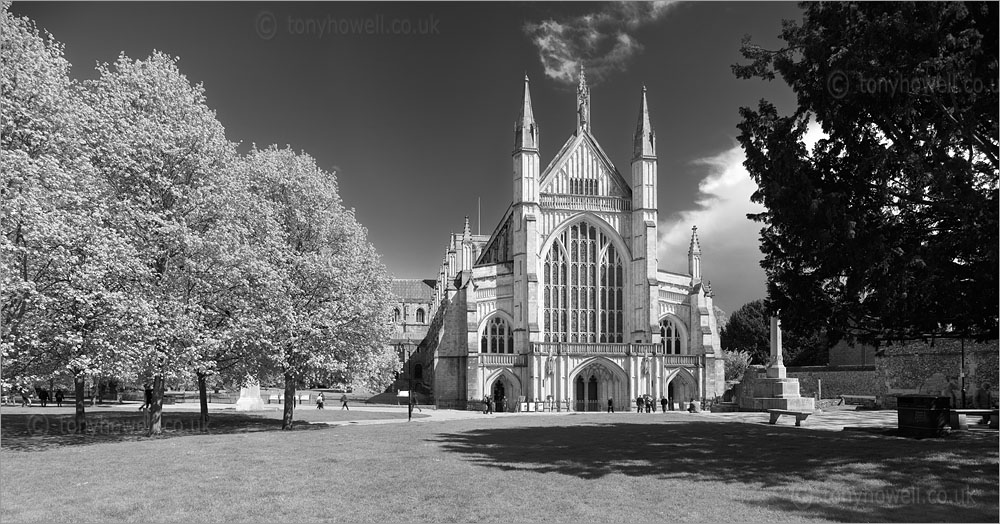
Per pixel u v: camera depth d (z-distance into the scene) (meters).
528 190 87.25
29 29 28.83
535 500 15.84
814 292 29.12
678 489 17.03
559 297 87.81
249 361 39.41
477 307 85.81
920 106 24.14
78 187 29.02
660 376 85.06
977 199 22.14
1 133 26.30
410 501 15.79
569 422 44.06
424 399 90.62
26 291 26.12
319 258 41.50
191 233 33.53
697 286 91.50
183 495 16.42
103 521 14.00
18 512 14.66
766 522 13.77
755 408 62.59
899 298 24.91
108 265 28.25
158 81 35.25
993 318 26.19
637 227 89.50
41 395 66.44
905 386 64.00
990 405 56.06
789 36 26.39
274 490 17.05
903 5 21.36
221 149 36.69
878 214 26.03
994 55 20.62
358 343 43.28
